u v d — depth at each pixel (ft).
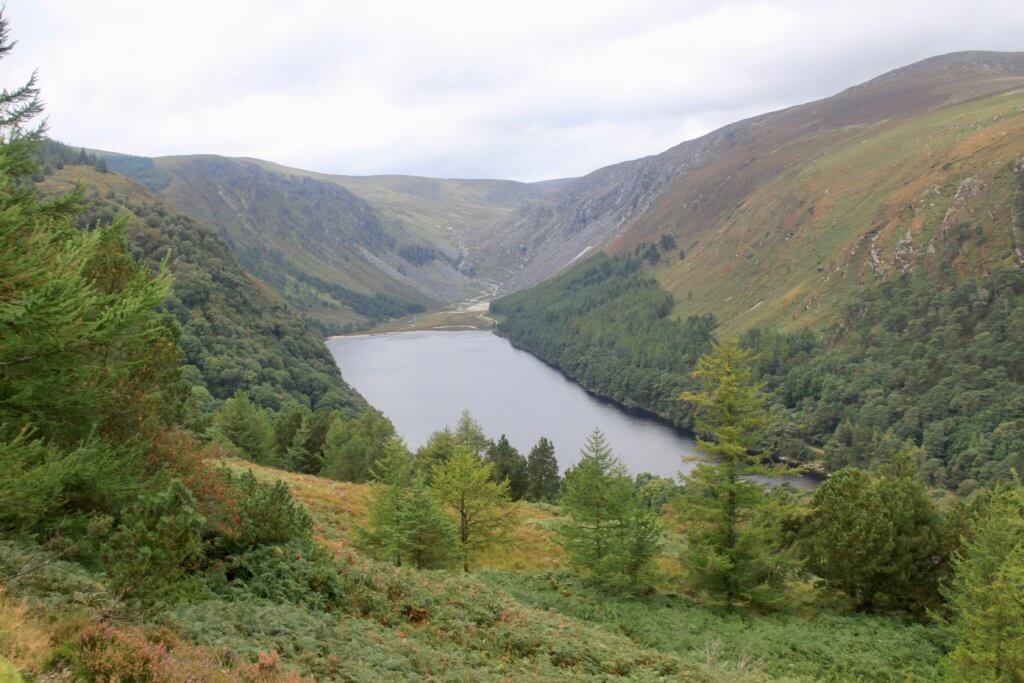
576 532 94.38
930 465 330.95
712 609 87.04
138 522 30.40
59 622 26.18
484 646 48.52
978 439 330.13
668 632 73.56
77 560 37.93
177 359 59.88
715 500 91.20
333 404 442.50
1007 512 78.84
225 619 36.24
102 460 36.83
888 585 87.86
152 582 30.09
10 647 22.45
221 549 47.34
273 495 52.44
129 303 31.27
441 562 82.17
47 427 37.91
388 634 44.11
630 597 87.66
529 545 120.16
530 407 524.93
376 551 84.53
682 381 483.10
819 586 96.02
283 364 486.38
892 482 98.89
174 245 522.88
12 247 30.99
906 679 64.75
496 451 215.10
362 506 120.26
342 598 47.67
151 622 30.45
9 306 27.58
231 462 141.69
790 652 70.90
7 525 35.91
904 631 78.84
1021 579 56.34
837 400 426.10
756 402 89.56
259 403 388.16
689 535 92.94
